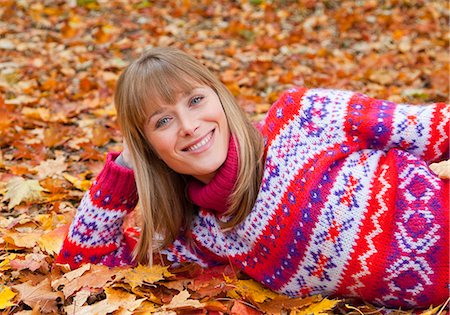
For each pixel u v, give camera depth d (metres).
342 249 2.11
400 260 2.07
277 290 2.32
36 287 2.19
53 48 5.79
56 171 3.41
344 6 6.97
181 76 2.14
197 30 6.56
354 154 2.21
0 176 3.32
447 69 5.06
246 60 5.58
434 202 2.07
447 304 2.14
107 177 2.36
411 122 2.17
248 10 7.11
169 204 2.38
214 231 2.36
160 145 2.19
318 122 2.21
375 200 2.10
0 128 3.84
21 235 2.68
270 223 2.19
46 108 4.30
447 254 2.05
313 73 5.24
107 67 5.30
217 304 2.17
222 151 2.20
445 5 6.79
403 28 6.23
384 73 5.10
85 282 2.24
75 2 7.20
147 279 2.24
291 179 2.16
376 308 2.23
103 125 4.10
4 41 5.79
